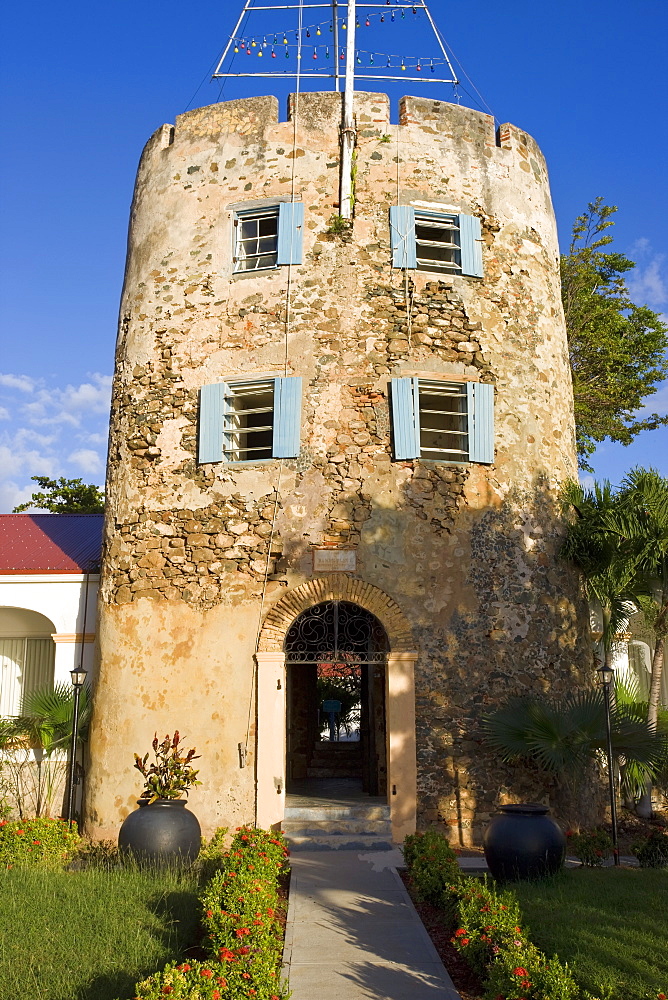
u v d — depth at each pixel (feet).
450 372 50.93
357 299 51.11
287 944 29.35
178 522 49.73
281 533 48.39
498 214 54.70
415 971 27.02
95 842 46.52
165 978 21.07
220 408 50.44
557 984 21.48
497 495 50.26
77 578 57.06
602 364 83.56
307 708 64.18
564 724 42.86
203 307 52.39
